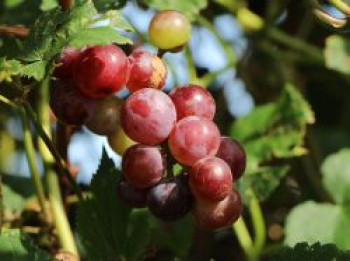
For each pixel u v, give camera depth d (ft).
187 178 1.28
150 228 1.57
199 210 1.28
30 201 1.72
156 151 1.28
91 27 1.28
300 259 1.43
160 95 1.27
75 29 1.29
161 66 1.31
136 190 1.32
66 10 1.31
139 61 1.29
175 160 1.29
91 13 1.30
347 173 1.83
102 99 1.32
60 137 1.56
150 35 1.38
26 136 1.61
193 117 1.27
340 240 1.74
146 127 1.26
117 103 1.34
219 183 1.24
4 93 1.41
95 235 1.51
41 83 1.59
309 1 1.49
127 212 1.52
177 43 1.38
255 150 1.86
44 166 1.61
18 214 1.67
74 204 1.72
